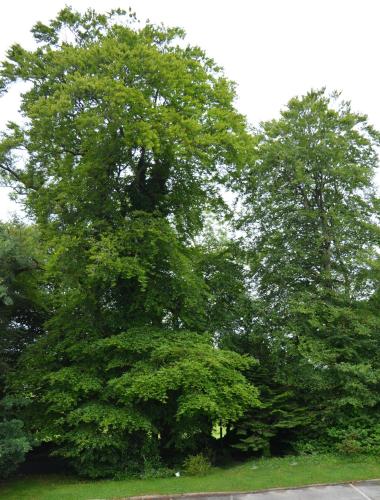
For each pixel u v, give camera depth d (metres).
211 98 18.77
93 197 17.25
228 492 13.16
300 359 18.09
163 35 19.30
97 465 15.84
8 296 14.52
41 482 15.23
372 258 18.64
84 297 17.11
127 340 16.14
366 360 17.78
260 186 20.58
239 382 15.77
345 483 13.71
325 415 17.50
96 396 16.28
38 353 17.11
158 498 12.82
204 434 17.73
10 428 13.55
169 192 19.14
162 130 15.62
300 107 20.52
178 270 16.91
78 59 16.44
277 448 19.19
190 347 15.86
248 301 19.86
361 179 19.23
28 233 16.47
